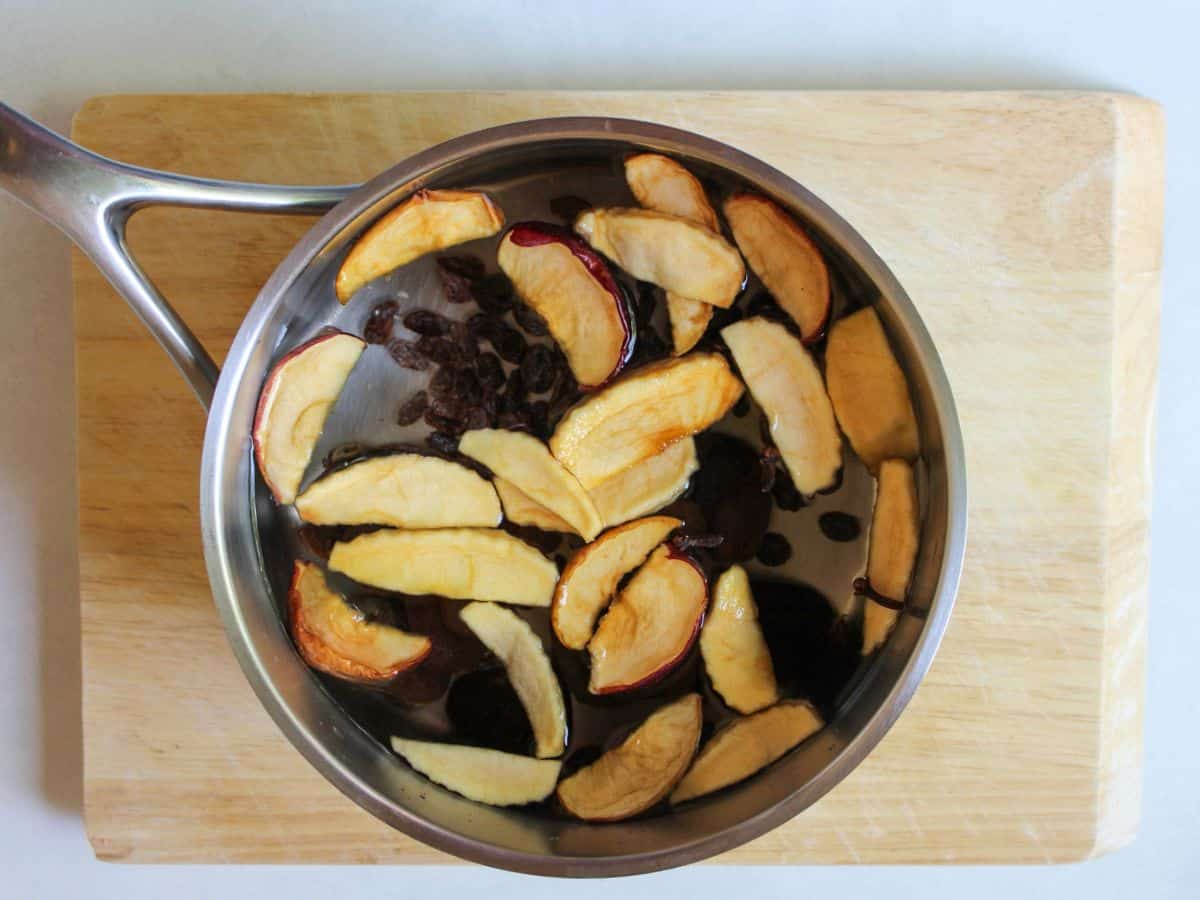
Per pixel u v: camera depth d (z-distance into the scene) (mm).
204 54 410
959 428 297
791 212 309
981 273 378
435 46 411
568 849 315
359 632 326
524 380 322
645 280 317
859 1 410
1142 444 387
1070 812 386
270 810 390
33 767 423
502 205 318
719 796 324
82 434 385
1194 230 416
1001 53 412
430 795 324
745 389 318
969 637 385
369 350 324
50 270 412
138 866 430
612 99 377
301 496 323
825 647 321
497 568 323
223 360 378
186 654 389
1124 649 389
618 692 322
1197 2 410
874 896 428
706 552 320
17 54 410
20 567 419
